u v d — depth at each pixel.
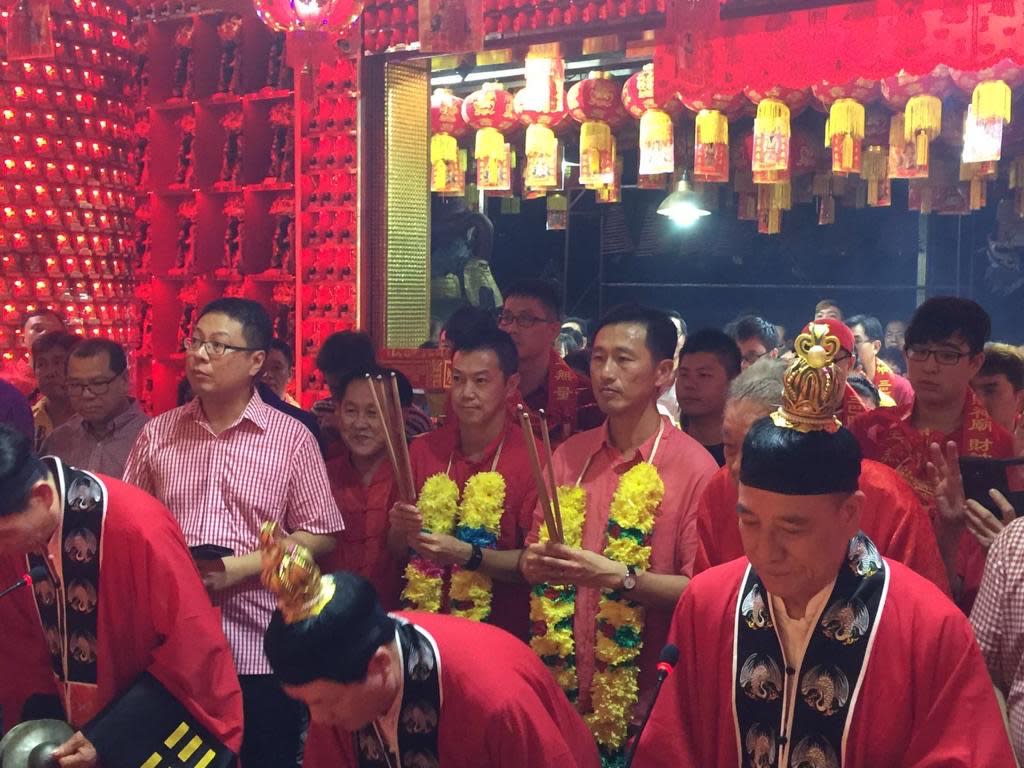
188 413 3.10
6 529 2.21
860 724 1.62
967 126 5.79
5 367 5.92
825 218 8.18
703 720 1.76
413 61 5.98
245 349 3.02
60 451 3.79
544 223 10.21
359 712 1.69
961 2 4.21
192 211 6.37
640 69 6.79
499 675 1.79
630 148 7.51
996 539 2.10
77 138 6.14
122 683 2.42
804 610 1.68
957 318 2.77
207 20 6.29
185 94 6.36
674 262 10.08
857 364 5.48
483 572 2.83
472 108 6.93
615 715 2.59
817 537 1.56
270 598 3.00
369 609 1.66
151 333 6.57
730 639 1.73
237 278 6.25
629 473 2.70
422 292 6.11
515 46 5.45
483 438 3.07
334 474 3.32
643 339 2.74
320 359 3.88
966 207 7.71
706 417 3.47
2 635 2.56
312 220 5.93
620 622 2.62
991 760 1.56
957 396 2.81
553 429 3.60
